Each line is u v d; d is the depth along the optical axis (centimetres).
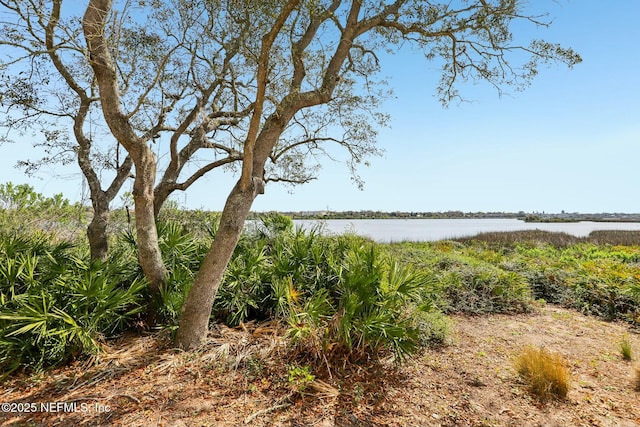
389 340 378
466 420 304
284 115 425
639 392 359
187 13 478
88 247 638
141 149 430
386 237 1908
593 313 657
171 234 547
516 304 672
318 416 300
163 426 281
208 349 407
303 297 497
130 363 383
